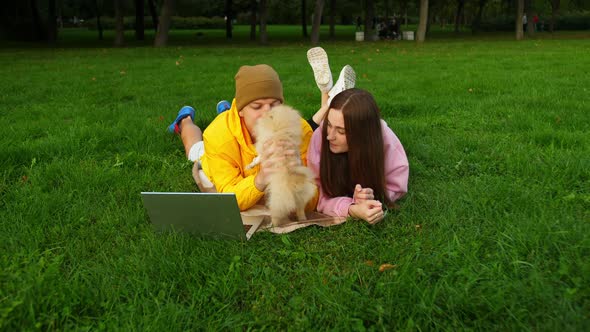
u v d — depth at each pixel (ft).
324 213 11.32
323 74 15.02
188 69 43.29
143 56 59.93
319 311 7.79
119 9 89.66
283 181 9.66
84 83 34.04
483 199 11.60
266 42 94.43
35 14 116.06
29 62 52.01
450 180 13.46
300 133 9.68
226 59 53.93
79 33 165.99
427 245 9.64
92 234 10.73
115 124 20.77
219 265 9.12
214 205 9.49
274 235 10.29
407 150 16.11
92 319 7.82
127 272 9.04
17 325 7.51
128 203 12.43
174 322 7.45
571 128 18.29
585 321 7.06
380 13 223.30
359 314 7.59
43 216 11.44
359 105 10.34
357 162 10.68
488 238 9.78
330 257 9.49
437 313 7.57
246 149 10.98
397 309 7.63
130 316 7.66
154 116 22.27
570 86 28.50
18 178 14.39
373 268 8.92
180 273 8.84
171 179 14.10
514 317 7.22
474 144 16.67
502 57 50.60
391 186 11.40
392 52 63.41
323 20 252.01
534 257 9.04
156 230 10.41
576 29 166.30
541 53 54.65
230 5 118.62
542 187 12.47
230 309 8.08
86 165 15.25
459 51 63.00
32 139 18.49
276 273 9.02
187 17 240.12
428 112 22.38
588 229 9.88
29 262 9.20
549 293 7.70
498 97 24.84
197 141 16.02
